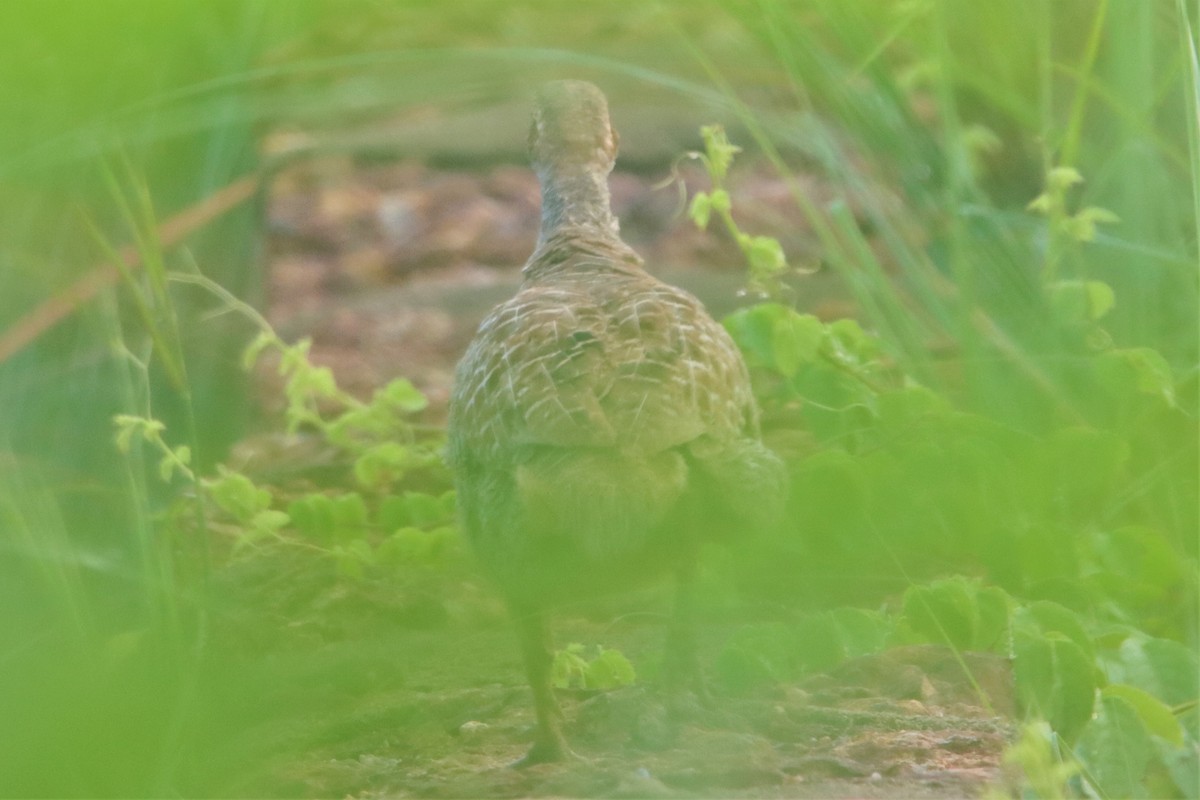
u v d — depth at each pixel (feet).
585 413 19.60
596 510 19.04
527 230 65.77
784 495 22.20
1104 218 32.19
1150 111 33.58
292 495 38.27
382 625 27.32
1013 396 31.27
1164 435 29.78
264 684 17.98
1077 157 39.09
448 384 49.39
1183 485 29.04
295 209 66.90
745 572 26.09
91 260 27.37
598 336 20.84
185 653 18.08
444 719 23.34
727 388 21.40
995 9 36.19
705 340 21.54
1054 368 31.76
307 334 54.13
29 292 27.58
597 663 24.95
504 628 25.88
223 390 40.88
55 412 31.83
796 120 37.68
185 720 15.37
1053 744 17.31
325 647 24.66
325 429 35.04
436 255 63.26
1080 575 26.40
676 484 19.63
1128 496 28.81
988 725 20.67
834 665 23.48
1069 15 38.37
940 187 35.76
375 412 34.71
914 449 26.40
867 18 35.40
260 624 26.16
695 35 46.37
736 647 22.75
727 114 64.28
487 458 20.93
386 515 32.48
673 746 21.01
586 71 64.59
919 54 36.76
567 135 28.37
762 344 31.19
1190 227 35.45
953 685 22.38
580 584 20.93
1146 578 26.78
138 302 24.59
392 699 23.68
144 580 22.84
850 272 34.55
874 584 27.81
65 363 32.63
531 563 20.53
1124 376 29.66
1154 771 18.84
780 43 34.83
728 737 20.65
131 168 22.66
